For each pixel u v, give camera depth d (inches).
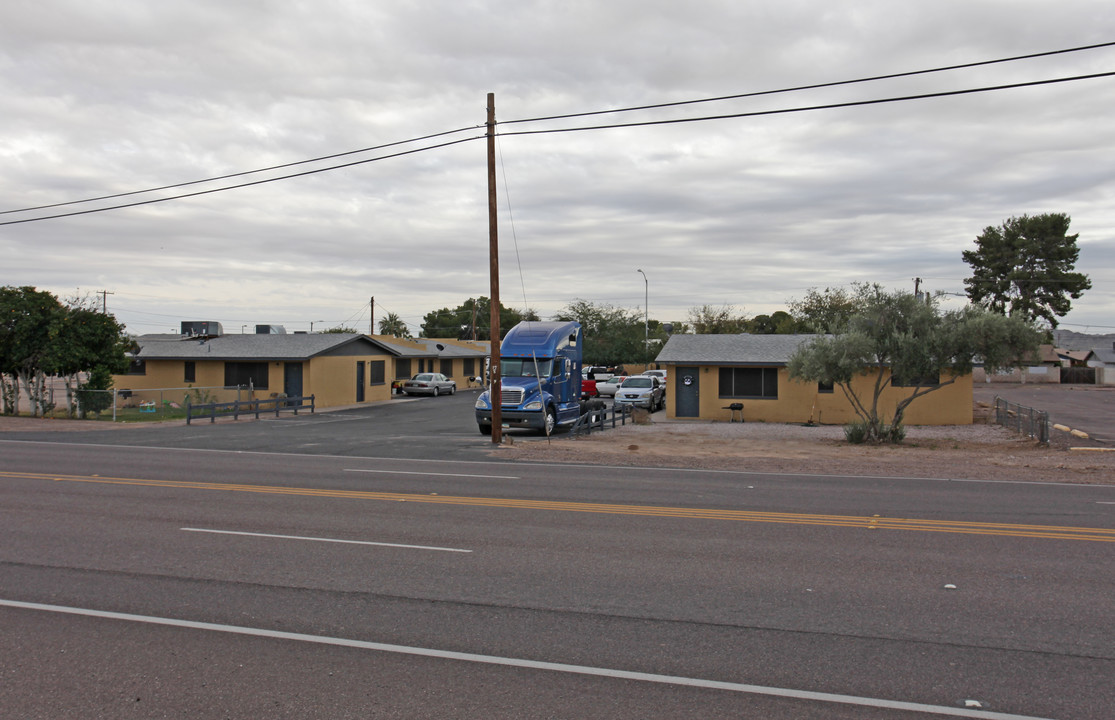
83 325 1266.0
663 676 212.8
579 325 1181.7
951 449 896.9
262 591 293.0
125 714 188.7
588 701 196.4
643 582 307.6
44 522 424.2
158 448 852.0
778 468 702.5
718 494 538.9
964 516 453.1
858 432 962.1
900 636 245.4
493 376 916.0
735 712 190.5
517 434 1080.2
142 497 510.3
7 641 238.4
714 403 1312.7
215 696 199.0
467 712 189.8
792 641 240.7
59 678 210.2
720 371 1312.7
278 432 1067.9
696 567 331.3
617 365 2780.5
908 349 904.9
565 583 305.9
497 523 426.9
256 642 238.4
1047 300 2903.5
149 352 1673.2
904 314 951.6
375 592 292.7
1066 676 214.1
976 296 2984.7
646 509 473.7
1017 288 2901.1
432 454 807.7
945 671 217.0
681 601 282.5
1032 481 618.5
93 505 479.2
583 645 236.7
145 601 279.4
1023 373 3068.4
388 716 187.8
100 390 1280.8
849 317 999.0
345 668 217.8
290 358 1555.1
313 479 605.0
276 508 471.5
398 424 1221.7
